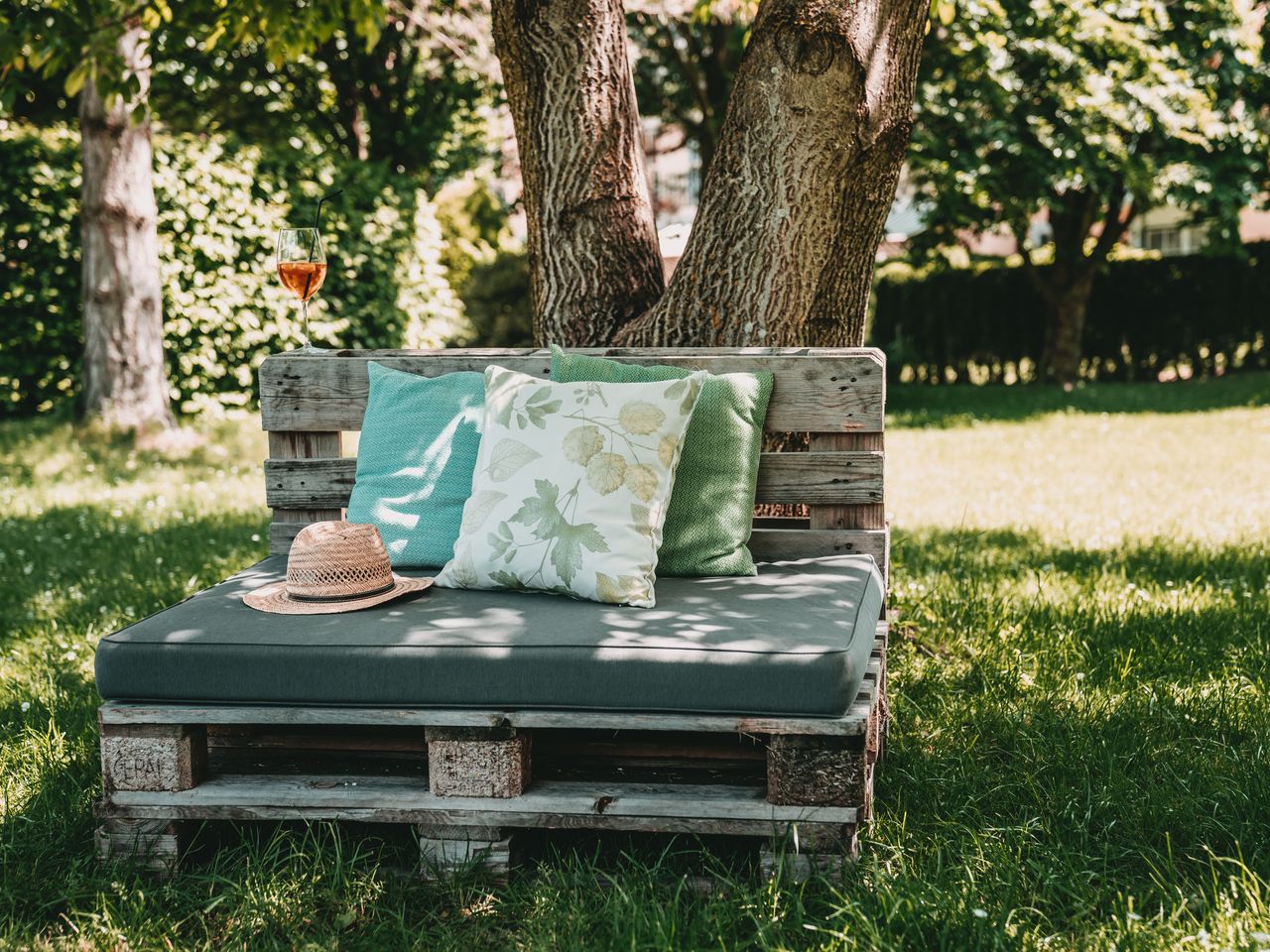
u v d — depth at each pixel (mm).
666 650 2361
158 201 9836
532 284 3965
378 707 2453
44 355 9836
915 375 17406
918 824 2676
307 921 2338
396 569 3150
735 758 2662
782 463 3273
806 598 2732
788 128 3412
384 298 11625
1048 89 11852
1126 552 5371
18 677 3840
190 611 2693
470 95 14469
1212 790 2762
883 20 3402
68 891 2422
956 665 3834
